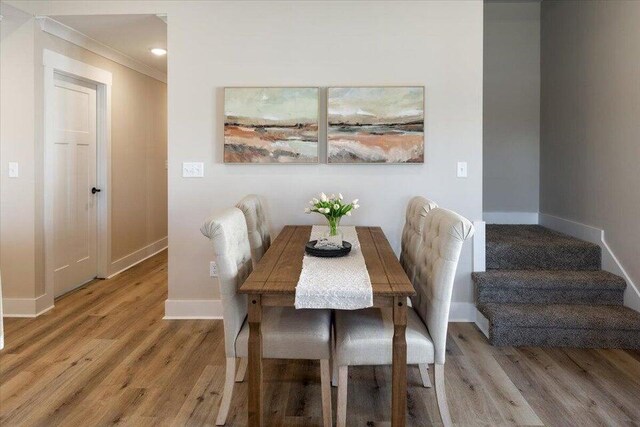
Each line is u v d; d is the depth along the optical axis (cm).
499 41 466
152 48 445
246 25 344
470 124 345
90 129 449
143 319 351
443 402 202
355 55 344
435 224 218
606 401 231
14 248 353
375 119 341
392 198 350
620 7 325
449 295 197
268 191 351
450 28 341
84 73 415
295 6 343
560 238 381
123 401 230
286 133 343
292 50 344
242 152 344
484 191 475
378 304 187
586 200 374
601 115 352
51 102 368
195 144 349
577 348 297
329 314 227
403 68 344
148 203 571
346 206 254
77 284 436
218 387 245
